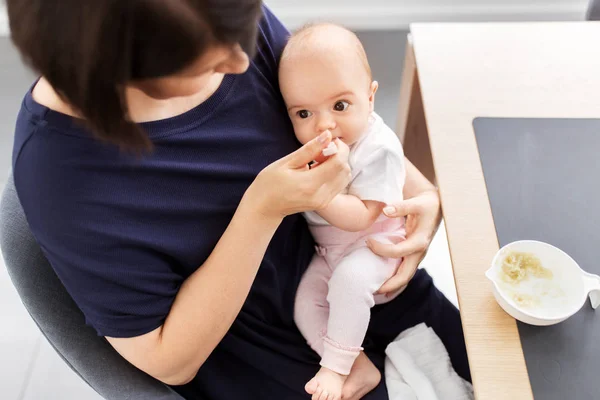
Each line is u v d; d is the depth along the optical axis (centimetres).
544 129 80
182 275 68
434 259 141
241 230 63
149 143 50
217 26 44
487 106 84
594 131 79
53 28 40
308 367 81
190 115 64
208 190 66
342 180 64
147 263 61
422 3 141
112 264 58
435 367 82
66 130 54
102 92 43
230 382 79
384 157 79
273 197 61
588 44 92
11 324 139
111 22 40
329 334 79
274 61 80
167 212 62
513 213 71
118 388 67
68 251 57
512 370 59
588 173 75
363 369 81
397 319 90
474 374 59
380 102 163
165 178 62
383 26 142
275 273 77
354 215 78
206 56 46
